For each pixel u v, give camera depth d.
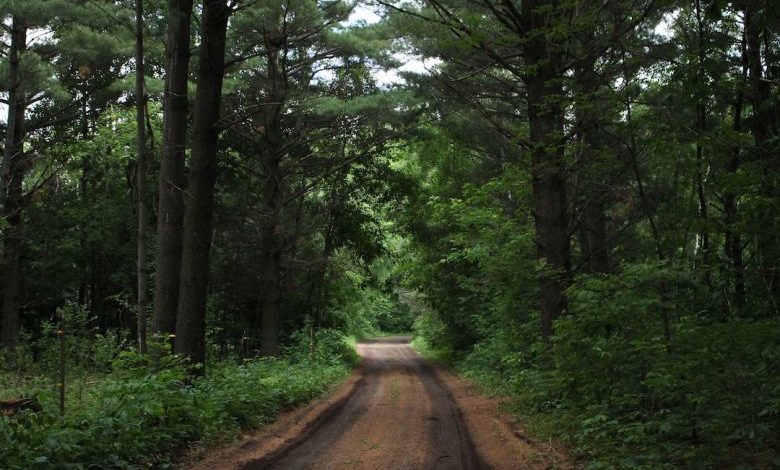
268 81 21.69
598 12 9.11
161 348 9.37
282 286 28.39
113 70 26.39
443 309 29.73
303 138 24.06
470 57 14.87
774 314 6.82
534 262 12.56
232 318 29.33
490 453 8.39
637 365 7.53
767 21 6.30
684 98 6.42
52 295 29.88
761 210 6.14
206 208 11.49
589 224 15.69
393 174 30.89
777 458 5.64
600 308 7.51
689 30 8.53
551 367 11.73
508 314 18.75
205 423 9.07
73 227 27.62
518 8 13.75
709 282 7.48
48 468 5.86
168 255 11.48
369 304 59.78
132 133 24.08
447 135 19.91
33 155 24.47
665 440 7.09
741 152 7.01
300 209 26.55
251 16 18.39
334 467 7.66
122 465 6.56
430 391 18.23
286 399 13.48
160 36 14.11
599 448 7.43
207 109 11.56
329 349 26.88
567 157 11.25
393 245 41.81
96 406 8.40
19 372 15.10
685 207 7.60
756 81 7.14
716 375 6.23
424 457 8.27
